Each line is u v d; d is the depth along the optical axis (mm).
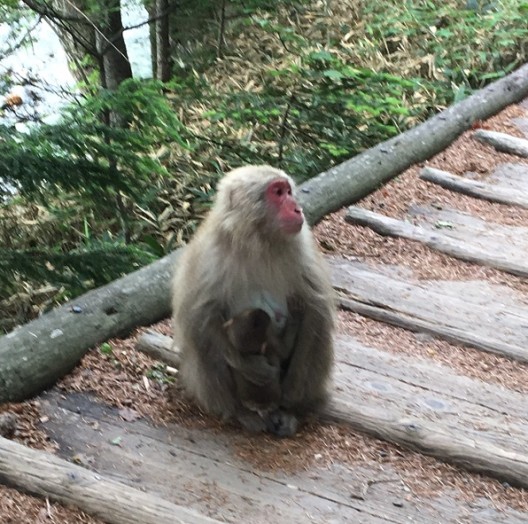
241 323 1767
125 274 2738
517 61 5094
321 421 1979
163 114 3033
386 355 2244
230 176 1881
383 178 3248
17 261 2703
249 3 4910
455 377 2166
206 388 1906
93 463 1801
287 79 4809
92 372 2084
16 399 1963
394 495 1769
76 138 2627
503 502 1770
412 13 5469
